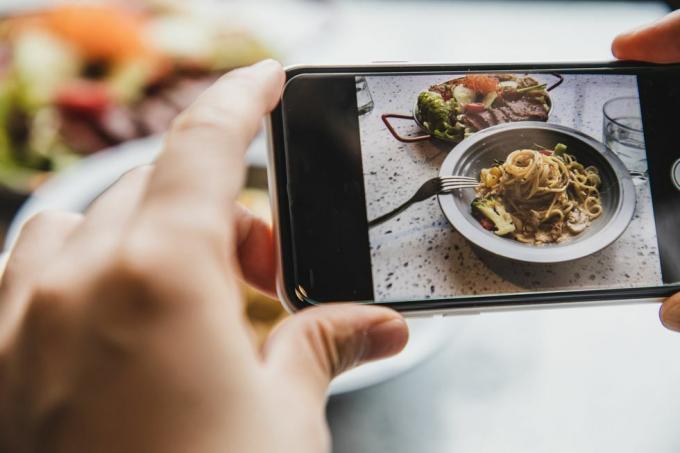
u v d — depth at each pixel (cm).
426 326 29
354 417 29
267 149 23
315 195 23
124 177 22
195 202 19
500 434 29
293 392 20
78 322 18
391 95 24
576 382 30
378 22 40
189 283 18
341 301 23
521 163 24
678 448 29
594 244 24
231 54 38
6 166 33
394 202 24
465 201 24
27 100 35
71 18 37
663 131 25
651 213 24
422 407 30
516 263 24
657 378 31
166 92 37
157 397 18
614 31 40
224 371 18
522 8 40
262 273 25
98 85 36
